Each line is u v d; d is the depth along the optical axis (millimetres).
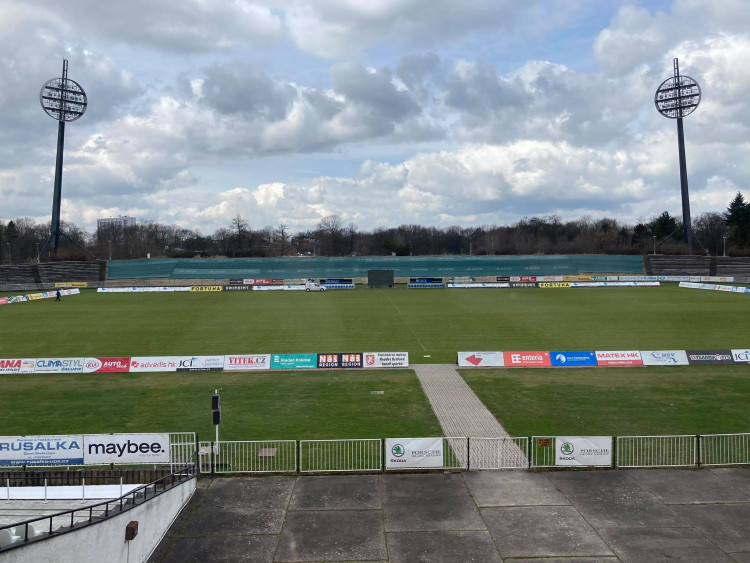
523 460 30281
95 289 128125
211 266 151375
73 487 26109
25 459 30125
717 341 63000
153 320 81000
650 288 120750
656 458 30281
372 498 25625
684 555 20859
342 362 52688
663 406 40750
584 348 60469
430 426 37031
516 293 113750
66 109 147875
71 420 38781
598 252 192750
